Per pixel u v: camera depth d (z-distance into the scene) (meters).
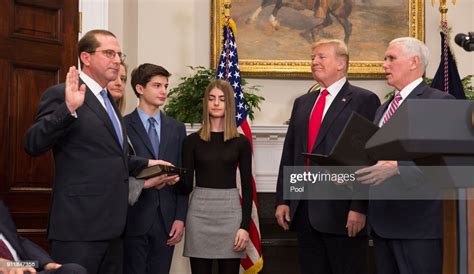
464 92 4.86
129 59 5.54
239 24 5.68
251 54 5.68
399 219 2.50
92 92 2.66
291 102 5.74
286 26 5.72
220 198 3.34
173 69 5.66
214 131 3.45
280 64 5.67
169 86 5.63
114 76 2.70
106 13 4.95
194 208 3.36
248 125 4.64
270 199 5.17
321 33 5.75
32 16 4.14
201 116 4.93
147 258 3.25
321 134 3.13
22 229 3.97
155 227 3.22
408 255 2.49
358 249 3.04
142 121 3.43
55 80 4.25
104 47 2.66
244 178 3.41
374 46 5.78
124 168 2.64
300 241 3.13
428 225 2.47
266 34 5.70
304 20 5.75
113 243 2.70
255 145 5.09
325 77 3.22
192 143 3.42
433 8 5.89
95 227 2.51
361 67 5.73
